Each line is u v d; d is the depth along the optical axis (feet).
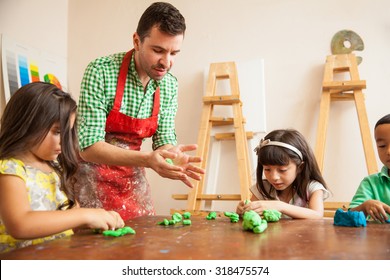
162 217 4.08
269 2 8.08
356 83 7.04
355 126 7.43
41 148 3.14
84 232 2.97
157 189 8.41
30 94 3.10
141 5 8.93
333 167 7.43
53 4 8.94
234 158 8.02
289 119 7.80
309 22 7.83
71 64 9.25
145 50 4.44
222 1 8.36
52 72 8.70
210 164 7.89
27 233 2.61
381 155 4.25
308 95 7.74
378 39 7.46
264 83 7.91
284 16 7.98
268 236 2.71
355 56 7.34
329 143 7.49
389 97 7.33
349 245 2.32
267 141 4.91
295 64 7.86
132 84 4.97
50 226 2.62
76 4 9.35
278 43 7.98
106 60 4.86
